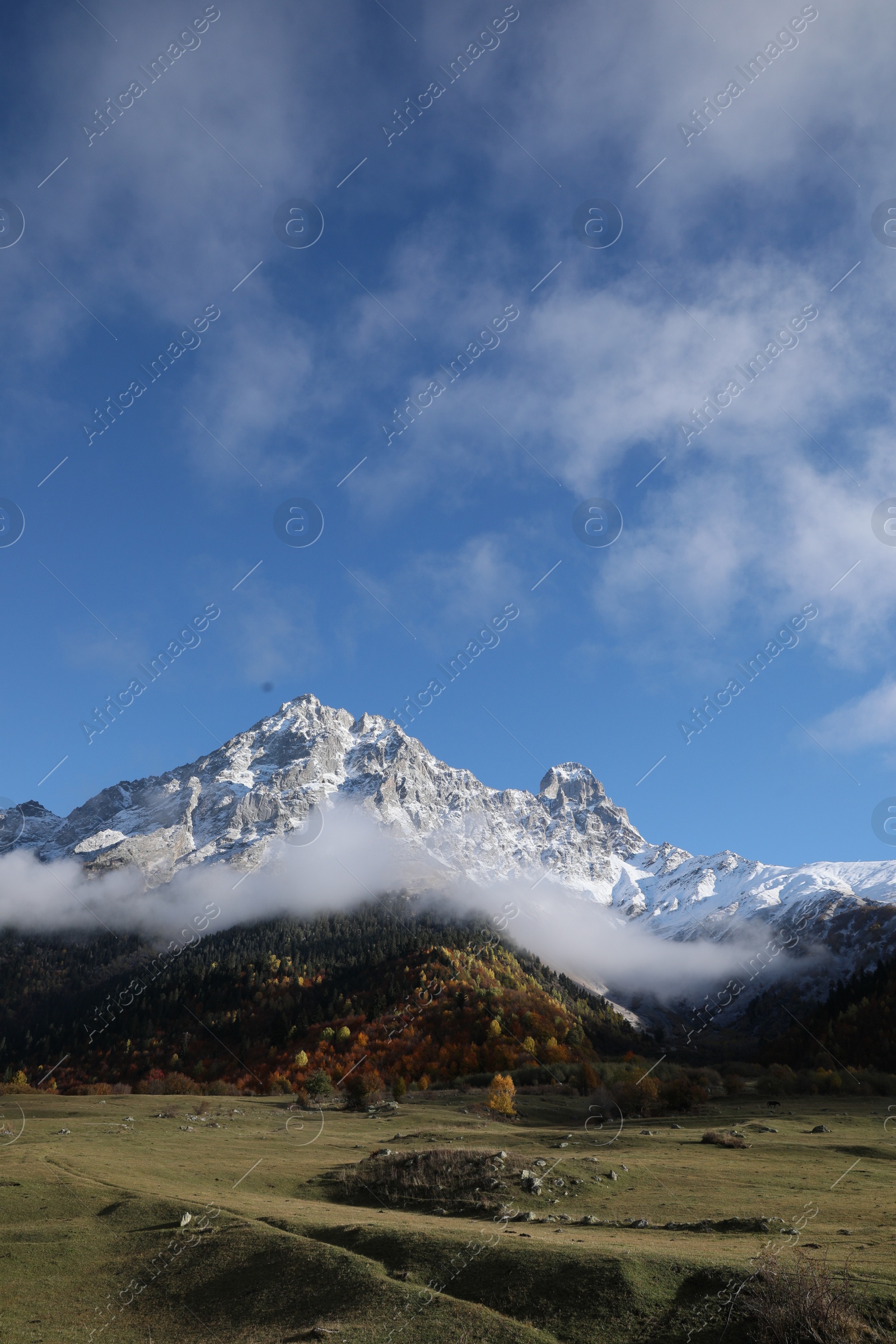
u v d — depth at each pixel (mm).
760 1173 44562
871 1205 34875
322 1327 20375
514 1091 102125
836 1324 17188
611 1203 35281
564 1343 18453
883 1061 188625
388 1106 92625
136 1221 33062
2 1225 33156
